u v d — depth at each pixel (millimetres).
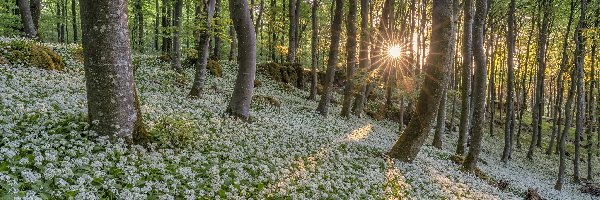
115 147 8953
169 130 11000
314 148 15055
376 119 33812
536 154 36281
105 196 6938
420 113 16219
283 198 9242
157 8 46844
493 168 24094
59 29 56781
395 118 36312
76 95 13648
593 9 28969
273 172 10766
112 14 9141
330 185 10828
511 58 28828
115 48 9281
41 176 6832
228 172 9727
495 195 16172
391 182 13055
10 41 18203
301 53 51375
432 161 18797
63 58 21469
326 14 50875
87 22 9070
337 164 13352
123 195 6902
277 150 13320
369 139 20766
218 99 20812
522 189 19531
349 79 27078
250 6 40688
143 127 10203
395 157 16578
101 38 9086
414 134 16375
